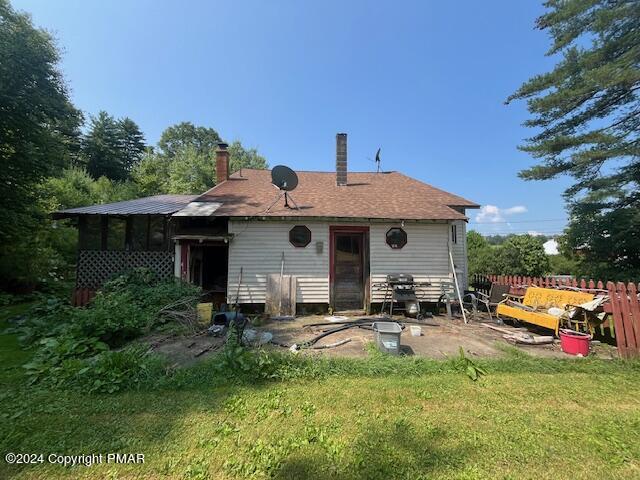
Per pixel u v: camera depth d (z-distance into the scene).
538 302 7.93
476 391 4.20
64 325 6.66
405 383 4.43
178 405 3.81
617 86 12.09
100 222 9.90
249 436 3.20
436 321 8.76
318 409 3.74
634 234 13.23
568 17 13.68
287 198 10.83
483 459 2.85
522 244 23.31
